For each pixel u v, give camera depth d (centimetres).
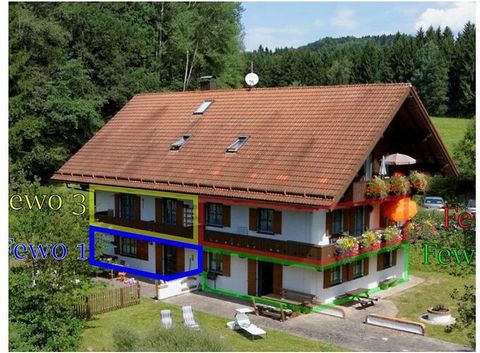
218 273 2875
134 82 5506
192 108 3381
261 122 2973
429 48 9269
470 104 9100
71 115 4903
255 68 11512
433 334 2327
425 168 3125
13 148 4844
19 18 4872
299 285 2631
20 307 2200
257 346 2183
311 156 2606
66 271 2241
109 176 3177
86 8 5359
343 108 2770
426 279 3156
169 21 6209
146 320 2470
